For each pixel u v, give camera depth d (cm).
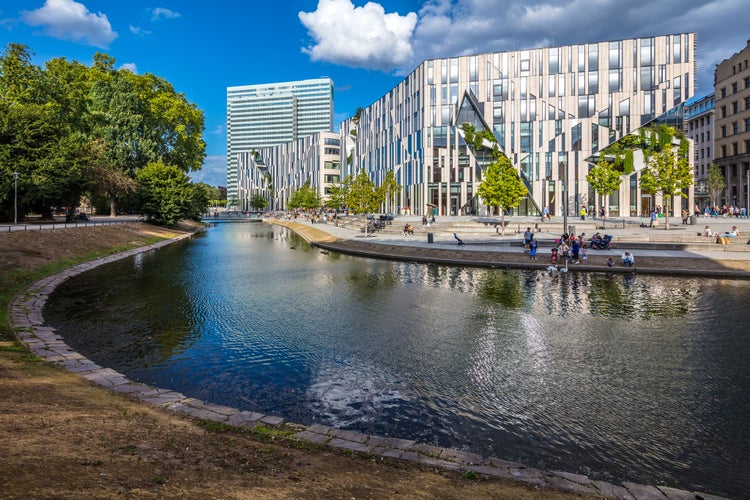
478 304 2002
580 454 810
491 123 7262
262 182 18625
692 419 934
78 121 5862
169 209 6134
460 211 7450
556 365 1249
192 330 1585
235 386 1109
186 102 7750
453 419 945
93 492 515
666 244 3416
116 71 7050
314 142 14475
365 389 1096
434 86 7500
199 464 654
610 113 6888
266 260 3616
